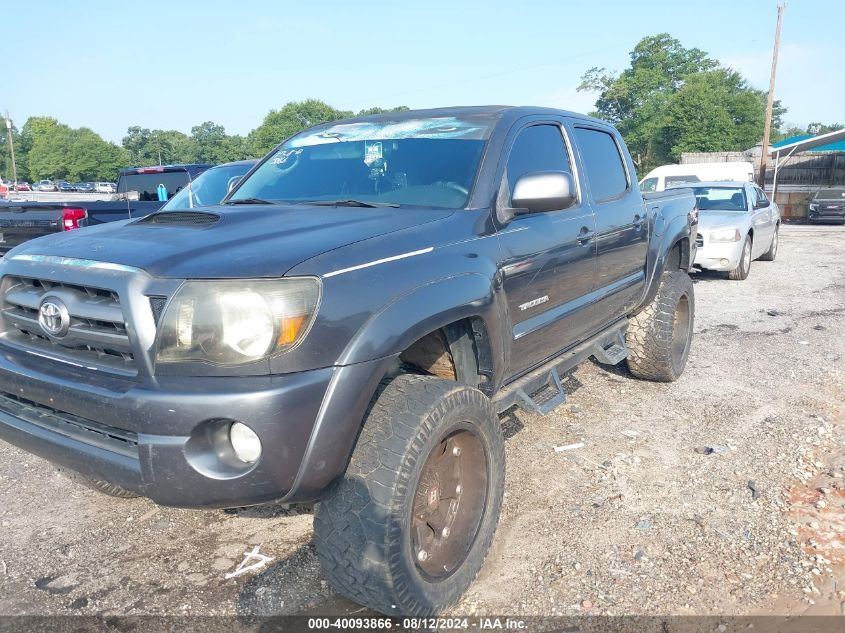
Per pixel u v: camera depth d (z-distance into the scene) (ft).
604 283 14.35
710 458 13.91
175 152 432.66
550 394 12.60
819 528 11.16
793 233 73.15
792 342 23.44
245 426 7.41
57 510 12.07
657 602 9.31
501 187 11.16
